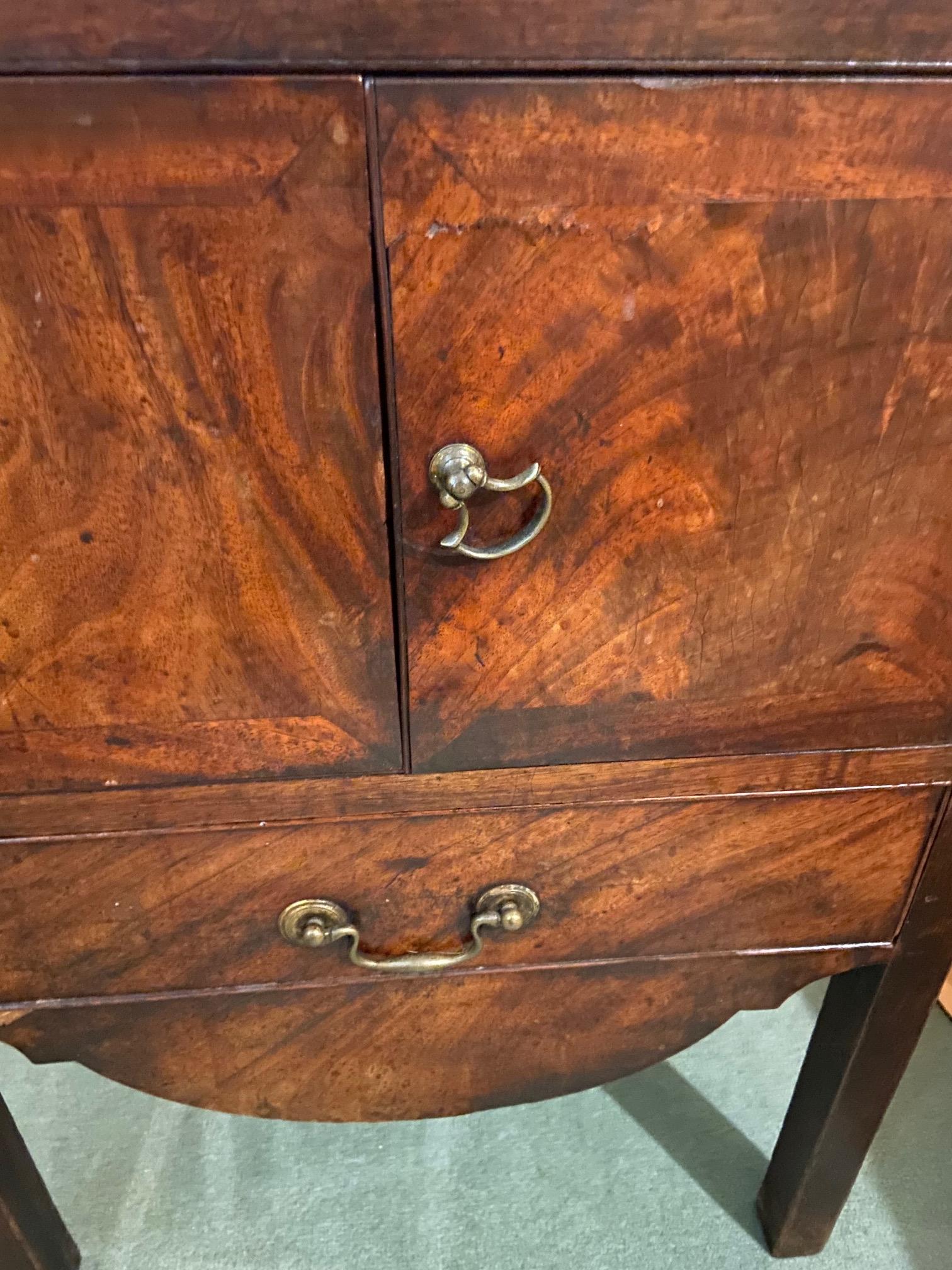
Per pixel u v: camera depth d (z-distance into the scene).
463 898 0.62
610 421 0.45
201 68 0.36
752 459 0.47
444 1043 0.69
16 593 0.46
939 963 0.70
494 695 0.53
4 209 0.37
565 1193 0.96
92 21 0.35
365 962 0.61
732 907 0.65
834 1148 0.81
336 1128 1.02
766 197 0.40
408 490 0.46
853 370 0.45
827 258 0.42
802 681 0.55
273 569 0.47
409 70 0.37
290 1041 0.67
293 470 0.45
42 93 0.36
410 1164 0.98
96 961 0.61
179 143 0.37
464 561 0.48
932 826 0.63
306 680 0.51
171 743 0.52
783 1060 1.08
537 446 0.45
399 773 0.55
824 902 0.65
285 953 0.62
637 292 0.42
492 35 0.36
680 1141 1.00
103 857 0.56
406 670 0.51
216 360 0.41
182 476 0.44
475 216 0.40
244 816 0.56
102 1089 1.05
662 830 0.60
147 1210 0.94
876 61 0.38
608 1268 0.89
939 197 0.41
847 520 0.49
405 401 0.43
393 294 0.41
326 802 0.56
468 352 0.43
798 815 0.61
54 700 0.50
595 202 0.40
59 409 0.42
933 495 0.49
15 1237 0.77
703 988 0.69
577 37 0.37
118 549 0.46
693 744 0.57
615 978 0.67
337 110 0.37
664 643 0.52
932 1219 0.93
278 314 0.41
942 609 0.53
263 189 0.38
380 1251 0.90
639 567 0.50
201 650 0.49
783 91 0.38
